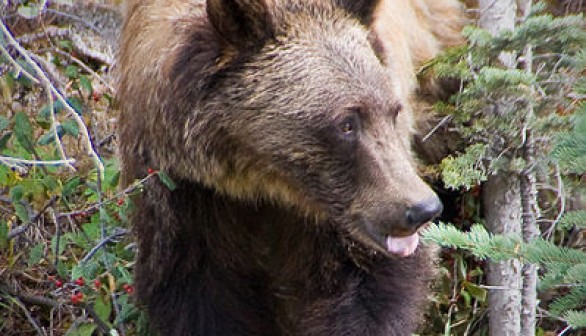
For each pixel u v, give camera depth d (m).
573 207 12.59
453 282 12.67
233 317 10.76
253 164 9.33
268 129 9.03
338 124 8.78
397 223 8.64
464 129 11.69
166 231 10.04
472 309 12.80
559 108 11.45
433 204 8.53
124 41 10.28
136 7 10.12
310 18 9.10
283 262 10.73
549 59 11.70
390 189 8.70
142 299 10.44
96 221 10.66
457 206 13.39
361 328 10.43
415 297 10.55
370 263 10.24
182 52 9.23
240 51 9.06
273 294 11.03
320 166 8.95
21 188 10.28
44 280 11.10
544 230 13.02
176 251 10.18
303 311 10.88
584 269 7.76
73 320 10.95
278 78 8.95
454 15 13.04
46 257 10.67
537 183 12.30
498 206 12.12
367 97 8.77
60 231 10.86
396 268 10.38
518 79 10.66
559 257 8.02
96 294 10.55
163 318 10.46
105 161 11.66
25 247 11.11
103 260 10.42
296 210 9.94
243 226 10.28
